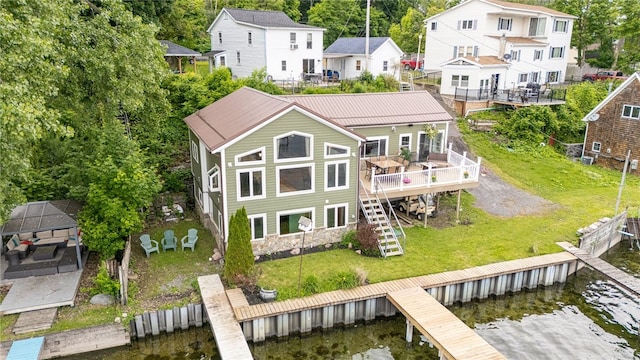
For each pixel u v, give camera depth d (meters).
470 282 19.55
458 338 15.34
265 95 23.06
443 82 42.81
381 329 18.11
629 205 28.59
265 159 19.78
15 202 16.19
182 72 44.81
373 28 65.81
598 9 52.53
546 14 47.66
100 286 17.36
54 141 22.56
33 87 15.77
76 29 19.11
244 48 45.03
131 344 16.70
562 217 26.31
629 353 16.84
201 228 24.17
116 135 20.66
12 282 17.84
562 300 20.53
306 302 17.39
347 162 21.33
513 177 31.53
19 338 15.13
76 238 18.50
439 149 27.39
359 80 42.84
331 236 22.02
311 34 45.12
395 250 21.45
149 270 19.67
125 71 20.84
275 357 16.48
